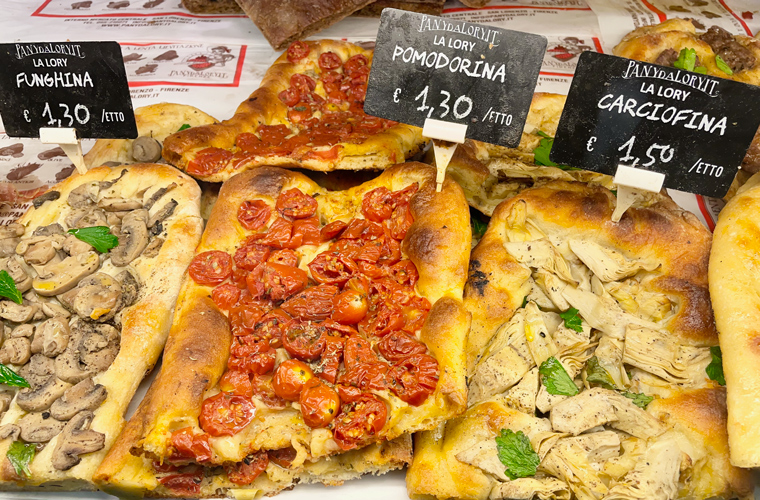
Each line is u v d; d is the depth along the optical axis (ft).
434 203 1.42
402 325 1.32
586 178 1.62
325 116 1.79
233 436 1.22
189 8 2.21
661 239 1.45
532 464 1.24
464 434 1.29
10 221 1.62
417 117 1.40
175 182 1.57
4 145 1.80
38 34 2.10
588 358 1.37
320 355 1.28
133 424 1.28
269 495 1.28
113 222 1.51
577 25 2.10
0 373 1.29
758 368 1.25
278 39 2.04
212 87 1.95
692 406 1.29
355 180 1.70
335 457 1.27
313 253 1.44
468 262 1.40
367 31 2.16
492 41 1.33
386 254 1.42
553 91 1.90
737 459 1.20
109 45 1.44
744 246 1.37
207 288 1.40
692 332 1.37
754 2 2.20
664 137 1.34
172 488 1.26
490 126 1.38
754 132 1.30
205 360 1.27
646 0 2.21
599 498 1.20
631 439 1.27
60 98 1.52
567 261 1.49
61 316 1.36
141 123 1.76
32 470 1.24
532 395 1.31
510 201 1.51
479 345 1.40
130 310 1.39
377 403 1.21
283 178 1.52
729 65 1.96
